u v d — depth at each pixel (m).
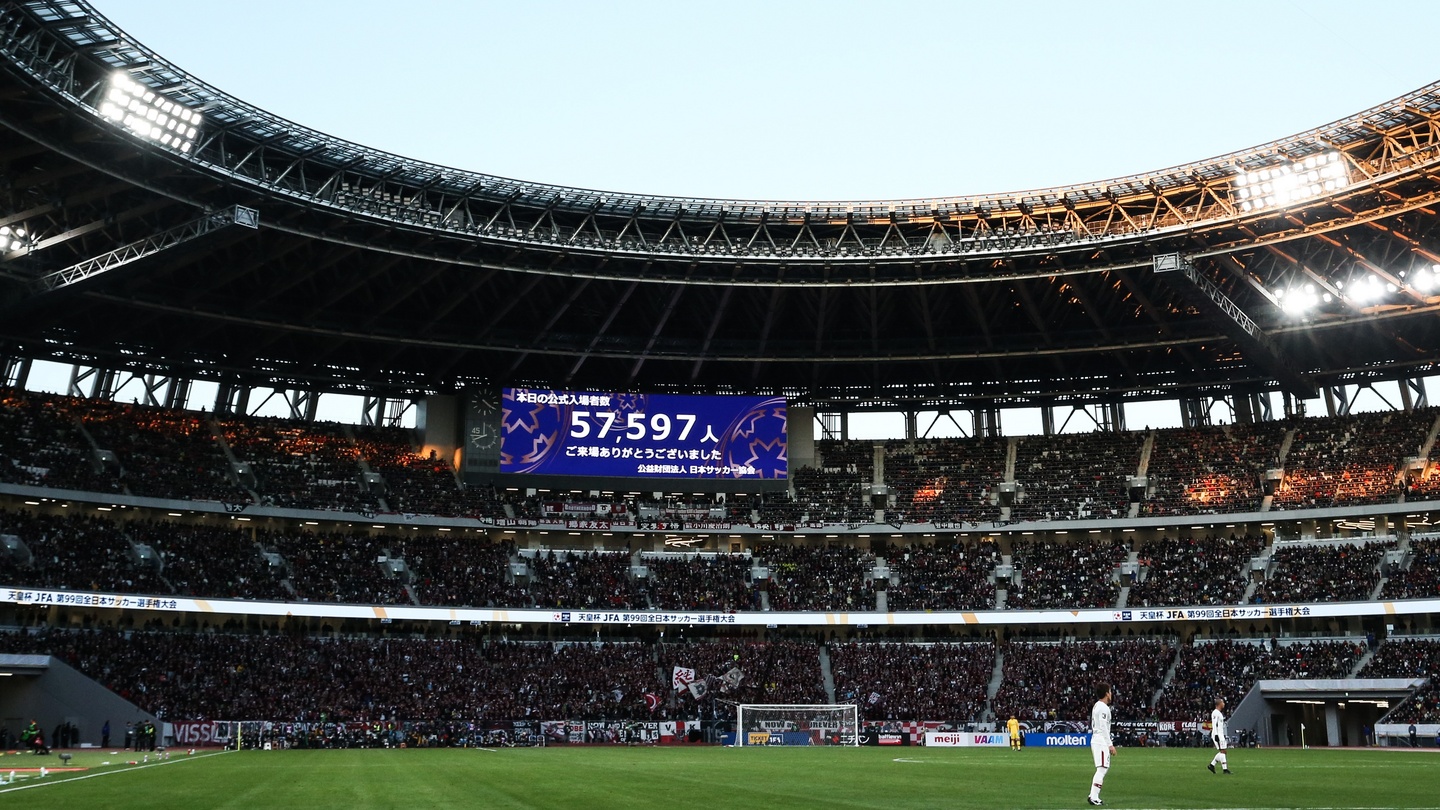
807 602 78.69
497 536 82.44
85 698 57.88
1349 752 54.22
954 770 37.69
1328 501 75.00
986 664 74.62
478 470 80.31
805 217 71.44
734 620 76.06
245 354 77.12
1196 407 88.31
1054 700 69.94
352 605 69.81
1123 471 83.94
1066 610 74.50
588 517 82.31
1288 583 71.69
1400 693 63.16
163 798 24.05
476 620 72.75
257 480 75.88
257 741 59.03
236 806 21.98
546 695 70.62
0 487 64.44
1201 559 76.75
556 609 74.62
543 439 80.69
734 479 82.19
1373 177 58.97
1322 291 69.00
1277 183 62.47
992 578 79.44
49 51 48.59
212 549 70.50
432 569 76.44
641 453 81.62
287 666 66.62
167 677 61.53
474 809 21.78
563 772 35.78
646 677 73.88
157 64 51.78
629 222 70.75
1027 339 79.88
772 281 73.38
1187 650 71.75
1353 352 78.12
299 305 71.44
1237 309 68.50
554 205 68.88
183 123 53.66
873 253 70.69
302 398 86.75
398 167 63.31
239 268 64.56
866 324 80.69
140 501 69.44
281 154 60.78
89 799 23.69
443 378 84.44
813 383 88.19
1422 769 37.81
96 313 69.50
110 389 80.44
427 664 70.81
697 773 35.62
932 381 88.31
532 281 72.38
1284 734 68.19
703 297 77.19
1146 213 69.44
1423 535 72.00
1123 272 70.25
